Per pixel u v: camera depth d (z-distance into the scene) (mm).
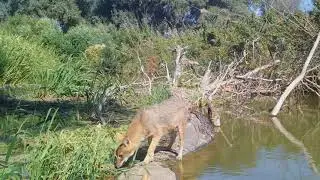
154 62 16719
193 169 7816
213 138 10023
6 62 15695
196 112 10648
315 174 7547
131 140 7488
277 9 16734
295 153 8852
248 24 16547
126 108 12359
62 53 21312
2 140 8469
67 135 8062
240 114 12625
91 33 23219
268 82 14711
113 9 39312
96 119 10773
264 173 7609
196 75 15211
